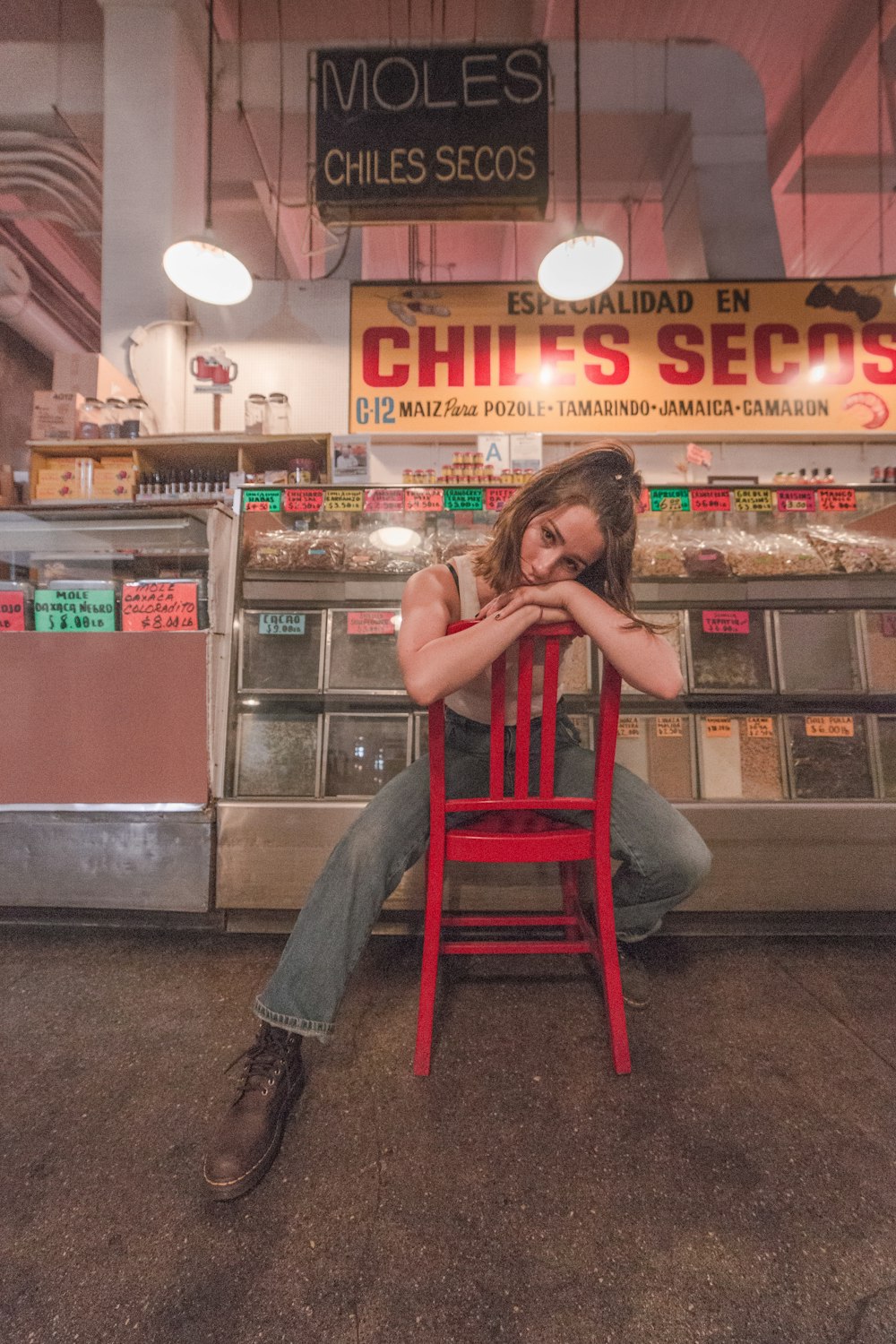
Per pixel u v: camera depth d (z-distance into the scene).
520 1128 1.09
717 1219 0.91
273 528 2.16
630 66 5.15
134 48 4.62
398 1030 1.36
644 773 1.92
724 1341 0.75
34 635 1.77
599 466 1.18
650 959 1.67
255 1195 0.96
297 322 4.59
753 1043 1.32
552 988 1.52
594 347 4.41
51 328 7.91
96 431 3.93
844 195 6.48
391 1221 0.91
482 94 4.05
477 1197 0.95
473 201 4.06
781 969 1.62
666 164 5.61
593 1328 0.76
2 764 1.77
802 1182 0.98
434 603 1.18
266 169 5.79
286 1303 0.79
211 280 3.72
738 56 5.18
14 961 1.66
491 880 1.73
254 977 1.59
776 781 1.90
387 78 4.08
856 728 1.93
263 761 1.91
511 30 5.20
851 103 5.46
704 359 4.39
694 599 1.97
